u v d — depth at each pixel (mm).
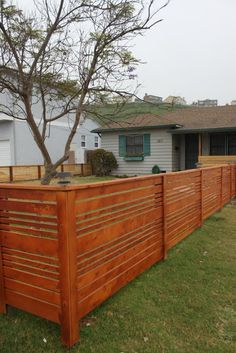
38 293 2479
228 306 2955
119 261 3023
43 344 2375
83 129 22531
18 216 2533
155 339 2453
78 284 2398
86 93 5035
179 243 4738
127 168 15500
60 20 4727
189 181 5082
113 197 2869
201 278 3553
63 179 2479
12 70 4477
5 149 17875
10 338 2453
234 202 8508
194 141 14797
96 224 2611
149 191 3602
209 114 15477
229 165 8414
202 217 5820
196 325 2646
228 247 4652
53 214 2309
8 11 4434
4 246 2658
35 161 18562
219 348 2355
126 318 2725
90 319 2691
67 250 2240
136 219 3320
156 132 14586
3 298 2729
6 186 2562
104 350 2316
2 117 16844
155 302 3008
